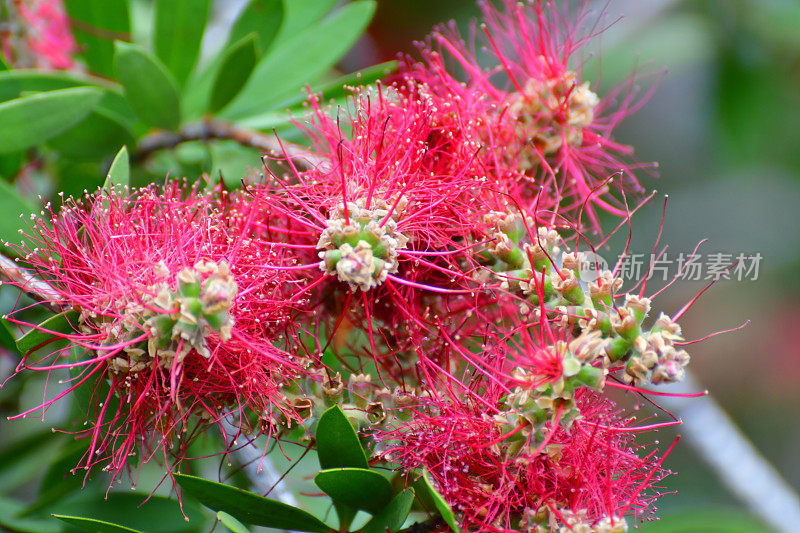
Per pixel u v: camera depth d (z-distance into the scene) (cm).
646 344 60
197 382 61
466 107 65
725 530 68
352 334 64
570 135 66
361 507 61
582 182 66
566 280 61
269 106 70
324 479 60
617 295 61
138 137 70
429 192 63
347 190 62
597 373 59
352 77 68
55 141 68
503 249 62
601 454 61
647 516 62
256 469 63
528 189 66
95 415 62
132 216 62
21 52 72
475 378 62
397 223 62
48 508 66
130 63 66
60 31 72
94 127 68
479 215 63
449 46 67
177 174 69
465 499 61
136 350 60
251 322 62
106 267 61
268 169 64
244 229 62
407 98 66
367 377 62
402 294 63
